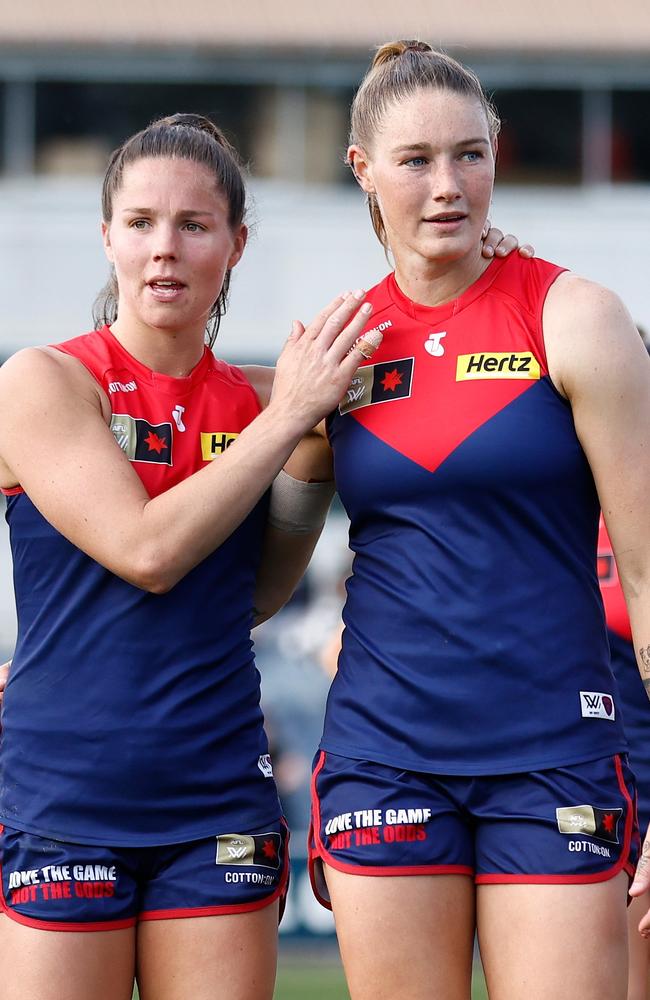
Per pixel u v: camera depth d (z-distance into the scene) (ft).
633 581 38.22
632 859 37.96
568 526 38.45
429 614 37.96
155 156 40.91
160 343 41.81
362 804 37.76
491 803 37.47
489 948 37.14
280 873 40.65
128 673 39.27
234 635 40.96
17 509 40.83
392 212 39.40
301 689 121.19
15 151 210.38
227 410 42.29
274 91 208.85
